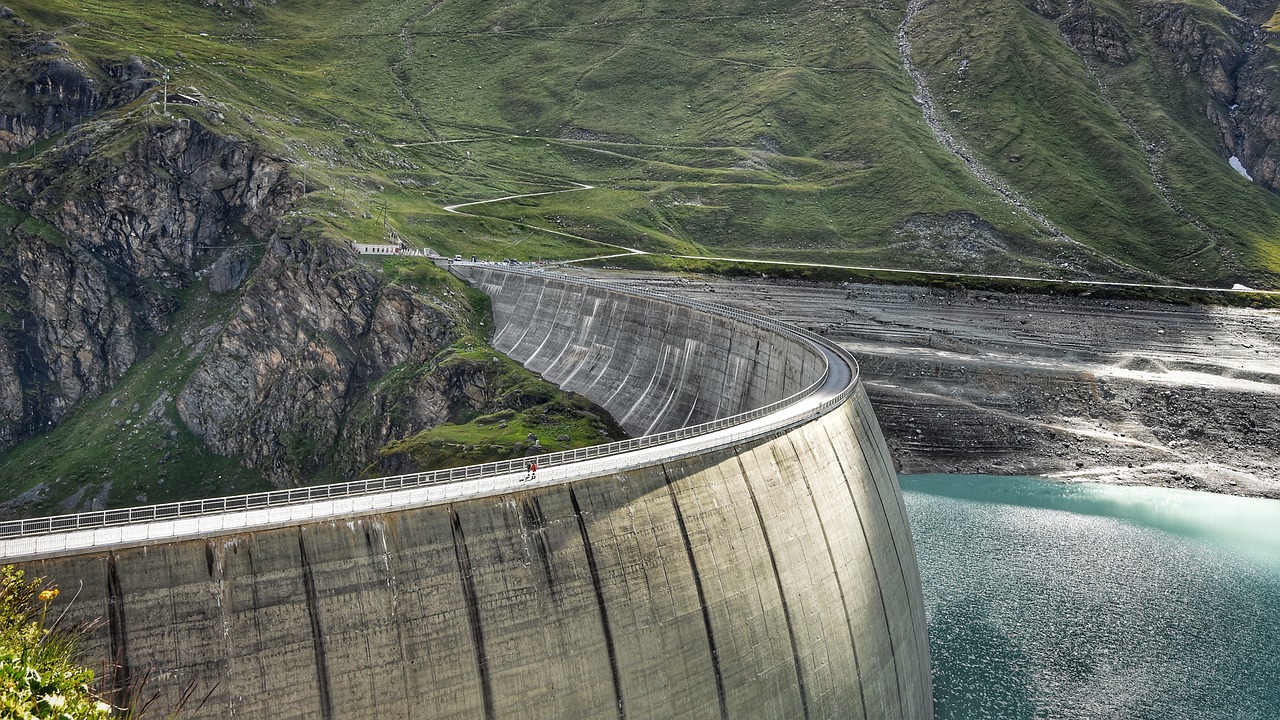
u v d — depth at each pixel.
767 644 81.12
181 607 55.62
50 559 52.66
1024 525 178.00
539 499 70.94
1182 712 112.56
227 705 55.78
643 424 184.00
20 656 29.66
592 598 71.25
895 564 107.75
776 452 91.44
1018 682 118.75
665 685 73.50
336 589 60.69
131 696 52.72
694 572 77.81
